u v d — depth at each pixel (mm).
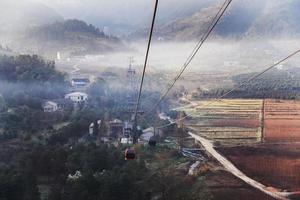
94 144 75375
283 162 97875
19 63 132500
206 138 112688
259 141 111625
